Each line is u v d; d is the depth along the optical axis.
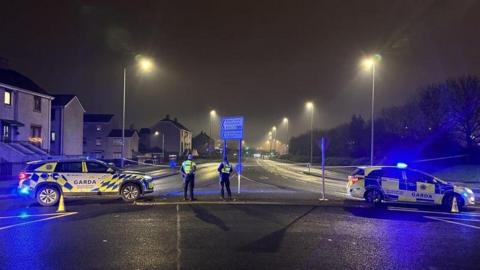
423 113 42.34
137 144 84.25
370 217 13.31
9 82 36.94
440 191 15.76
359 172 16.91
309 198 17.98
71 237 9.99
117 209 14.47
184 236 10.17
